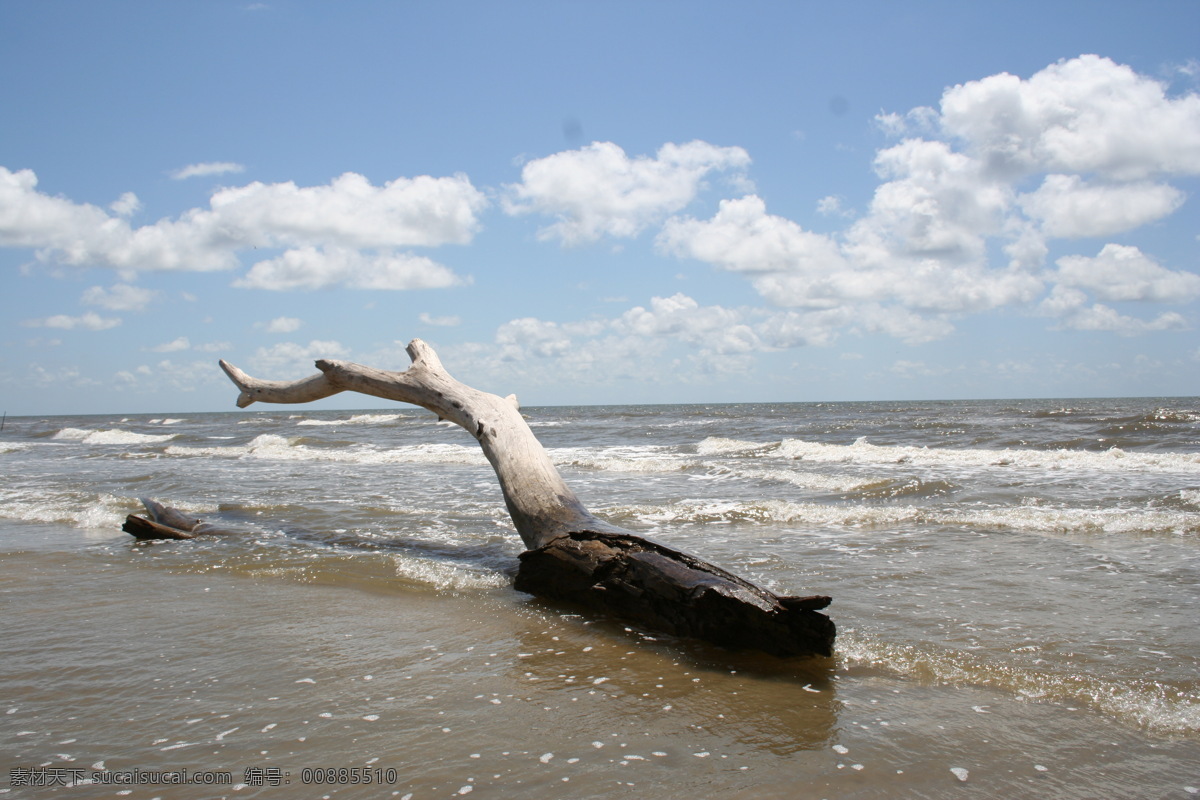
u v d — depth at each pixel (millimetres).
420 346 7910
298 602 5047
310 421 48844
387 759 2705
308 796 2424
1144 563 5590
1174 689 3244
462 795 2436
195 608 4871
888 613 4438
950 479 10719
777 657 3881
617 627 4496
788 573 5438
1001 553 6000
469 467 14992
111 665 3756
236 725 3018
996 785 2486
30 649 4004
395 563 6066
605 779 2543
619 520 7902
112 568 6070
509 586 5508
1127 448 14891
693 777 2559
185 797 2420
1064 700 3191
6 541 7289
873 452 14953
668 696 3348
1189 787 2463
